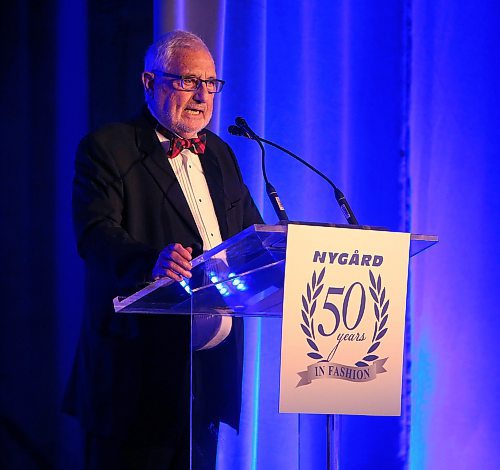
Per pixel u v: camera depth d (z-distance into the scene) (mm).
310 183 6879
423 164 7168
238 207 5066
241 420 5266
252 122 6684
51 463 6422
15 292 6422
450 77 7270
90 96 6555
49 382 6449
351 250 3564
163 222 4742
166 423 4504
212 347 3818
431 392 7070
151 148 4902
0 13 6453
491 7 7379
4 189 6426
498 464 7109
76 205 4707
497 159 7266
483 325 7172
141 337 4539
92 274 4723
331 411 3543
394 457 6910
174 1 6363
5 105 6445
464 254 7176
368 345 3609
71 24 6551
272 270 3697
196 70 4988
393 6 7242
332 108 7008
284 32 6953
